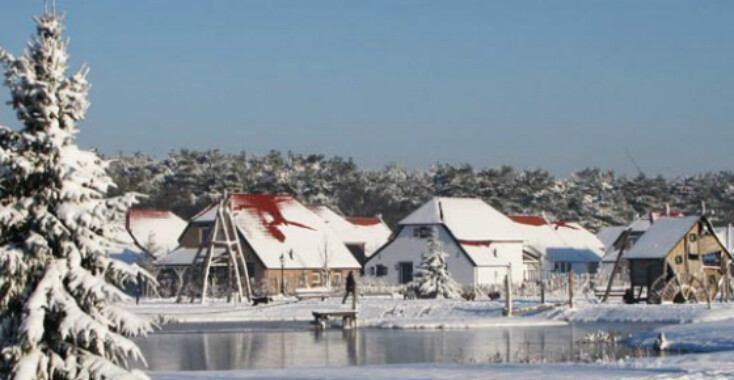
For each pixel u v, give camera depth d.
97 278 19.06
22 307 19.14
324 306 93.25
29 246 18.91
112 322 19.56
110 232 19.86
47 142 19.14
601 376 34.81
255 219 127.69
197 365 49.94
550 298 105.12
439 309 87.94
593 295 110.94
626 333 65.12
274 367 48.53
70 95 19.61
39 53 19.55
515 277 135.38
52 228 19.00
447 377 35.44
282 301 103.06
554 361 47.62
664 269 93.94
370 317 85.50
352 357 53.47
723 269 97.69
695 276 91.44
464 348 57.34
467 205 137.00
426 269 109.88
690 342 54.41
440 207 133.75
